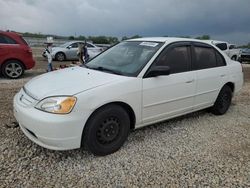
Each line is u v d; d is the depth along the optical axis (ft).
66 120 10.07
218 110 17.47
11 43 30.50
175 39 14.78
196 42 15.70
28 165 10.59
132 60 13.43
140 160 11.33
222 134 14.52
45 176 9.92
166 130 14.70
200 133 14.52
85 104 10.43
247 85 30.37
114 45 16.06
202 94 15.60
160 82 12.96
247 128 15.61
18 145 12.16
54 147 10.30
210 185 9.77
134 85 11.96
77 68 14.21
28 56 31.58
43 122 10.03
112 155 11.66
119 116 11.62
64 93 10.48
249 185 9.84
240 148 12.84
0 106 17.97
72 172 10.25
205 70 15.64
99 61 14.62
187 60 14.74
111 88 11.22
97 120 10.90
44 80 12.37
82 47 44.34
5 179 9.60
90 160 11.16
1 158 10.98
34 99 10.76
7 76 30.76
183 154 12.00
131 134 13.93
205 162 11.35
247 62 73.05
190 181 9.96
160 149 12.39
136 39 15.62
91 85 11.05
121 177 10.05
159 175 10.28
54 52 57.52
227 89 17.69
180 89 13.99
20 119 11.06
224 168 10.93
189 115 17.51
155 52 13.33
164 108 13.47
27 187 9.24
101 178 9.95
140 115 12.48
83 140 10.92
